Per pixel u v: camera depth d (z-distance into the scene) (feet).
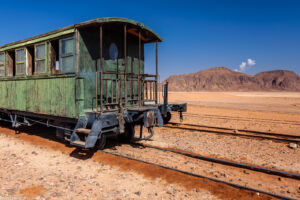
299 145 23.75
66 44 20.97
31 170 16.19
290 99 142.41
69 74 20.26
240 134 28.35
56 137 26.13
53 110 21.99
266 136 28.22
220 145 23.80
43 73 23.77
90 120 19.12
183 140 25.91
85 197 12.43
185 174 15.46
